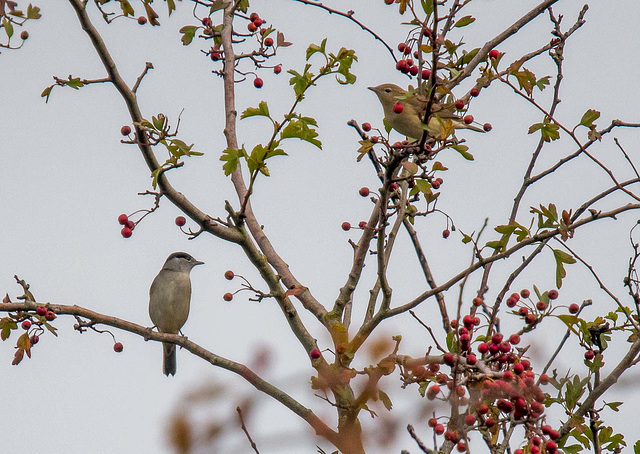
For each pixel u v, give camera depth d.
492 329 10.51
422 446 7.82
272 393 11.16
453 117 13.58
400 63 12.07
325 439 10.44
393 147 10.39
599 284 10.85
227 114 13.84
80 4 11.46
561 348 11.17
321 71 10.84
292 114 10.72
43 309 11.54
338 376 9.21
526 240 10.88
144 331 11.84
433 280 12.45
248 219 13.34
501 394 8.52
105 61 11.68
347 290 11.98
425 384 9.93
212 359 11.61
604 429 10.90
